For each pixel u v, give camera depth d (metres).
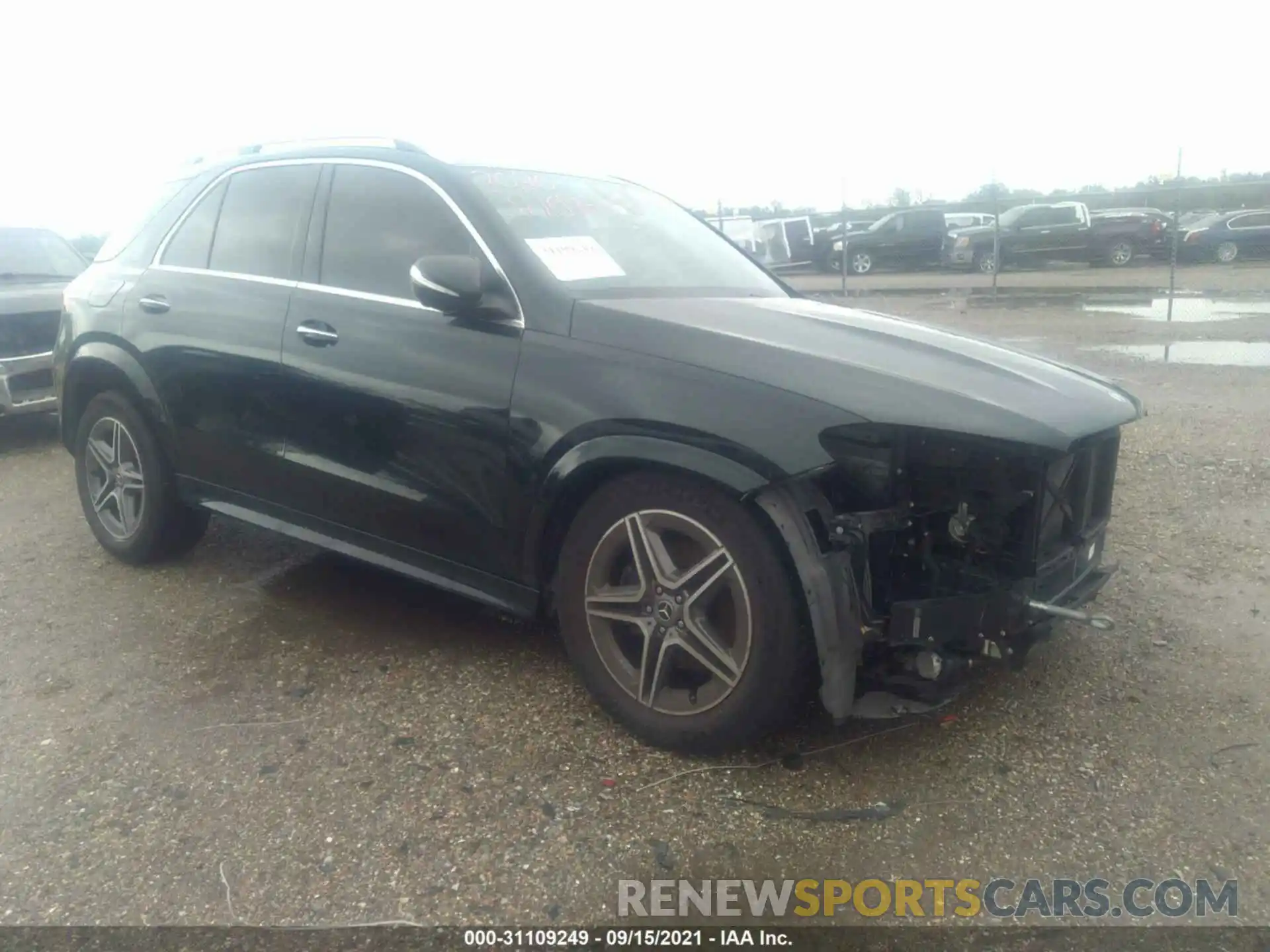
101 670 3.73
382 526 3.65
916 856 2.67
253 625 4.11
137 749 3.19
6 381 7.29
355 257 3.76
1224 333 13.06
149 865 2.65
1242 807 2.85
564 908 2.49
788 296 4.13
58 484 6.51
